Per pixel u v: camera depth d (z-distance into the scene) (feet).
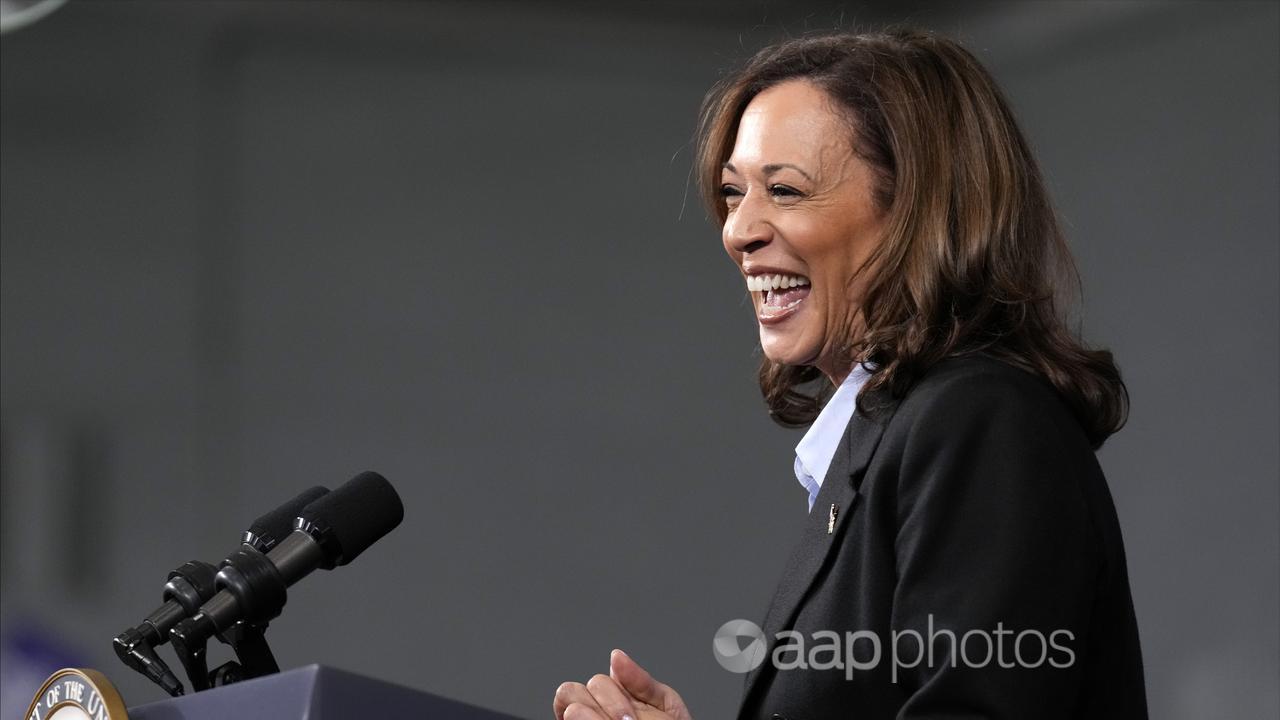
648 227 88.07
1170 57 77.25
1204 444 74.54
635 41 86.69
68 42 83.05
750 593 86.48
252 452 84.07
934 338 18.95
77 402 82.33
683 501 86.94
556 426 87.15
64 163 83.25
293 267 85.71
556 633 85.76
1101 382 19.24
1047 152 81.25
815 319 20.48
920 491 17.65
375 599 84.58
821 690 18.25
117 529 81.71
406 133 87.45
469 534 85.92
